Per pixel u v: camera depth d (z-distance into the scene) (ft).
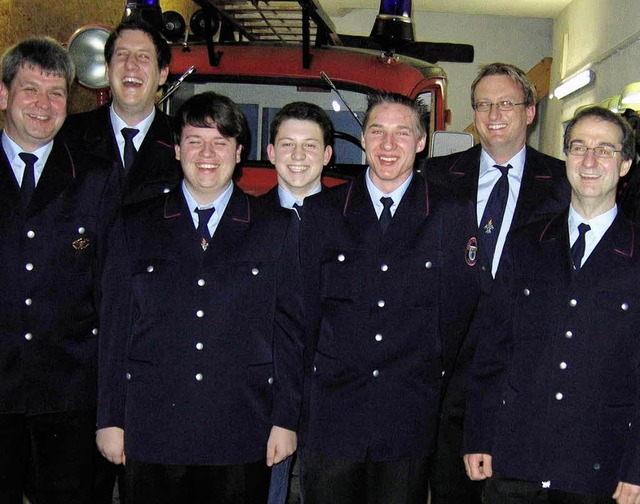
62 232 9.69
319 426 8.99
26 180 9.67
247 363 8.82
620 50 29.76
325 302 9.11
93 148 11.52
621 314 8.68
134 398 8.77
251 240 8.96
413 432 8.92
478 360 9.52
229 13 17.06
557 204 10.78
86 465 10.16
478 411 9.43
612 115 8.84
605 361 8.69
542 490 9.00
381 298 8.93
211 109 8.75
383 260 8.96
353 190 9.33
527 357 9.04
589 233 9.00
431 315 9.04
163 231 8.93
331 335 9.04
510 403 9.13
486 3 41.29
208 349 8.71
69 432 9.96
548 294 8.97
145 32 11.43
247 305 8.84
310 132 11.19
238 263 8.87
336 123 15.88
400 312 8.93
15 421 9.59
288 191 11.48
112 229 9.12
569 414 8.73
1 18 17.88
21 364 9.52
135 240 8.96
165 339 8.73
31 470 10.09
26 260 9.49
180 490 8.89
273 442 8.96
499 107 10.86
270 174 15.37
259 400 8.87
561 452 8.76
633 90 19.70
